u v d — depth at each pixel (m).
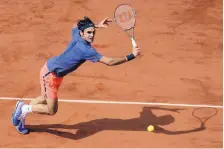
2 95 31.75
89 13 46.38
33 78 34.28
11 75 34.69
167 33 43.00
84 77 34.53
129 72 35.62
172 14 46.78
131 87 33.44
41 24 43.91
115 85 33.66
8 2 48.38
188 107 31.09
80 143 26.89
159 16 46.22
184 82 34.53
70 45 25.69
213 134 28.17
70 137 27.44
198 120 29.59
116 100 31.61
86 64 36.38
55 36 41.66
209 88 33.75
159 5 48.47
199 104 31.52
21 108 26.83
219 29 44.25
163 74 35.66
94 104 31.00
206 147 26.88
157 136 27.80
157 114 30.11
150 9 47.56
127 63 36.97
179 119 29.64
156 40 41.50
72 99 31.48
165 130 28.44
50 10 46.84
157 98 32.12
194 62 37.94
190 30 43.81
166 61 37.81
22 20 44.66
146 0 49.41
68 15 45.88
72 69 26.08
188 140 27.52
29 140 27.06
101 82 33.94
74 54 25.45
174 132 28.27
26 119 29.03
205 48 40.56
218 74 35.97
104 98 31.78
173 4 48.84
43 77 26.25
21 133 27.53
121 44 40.38
